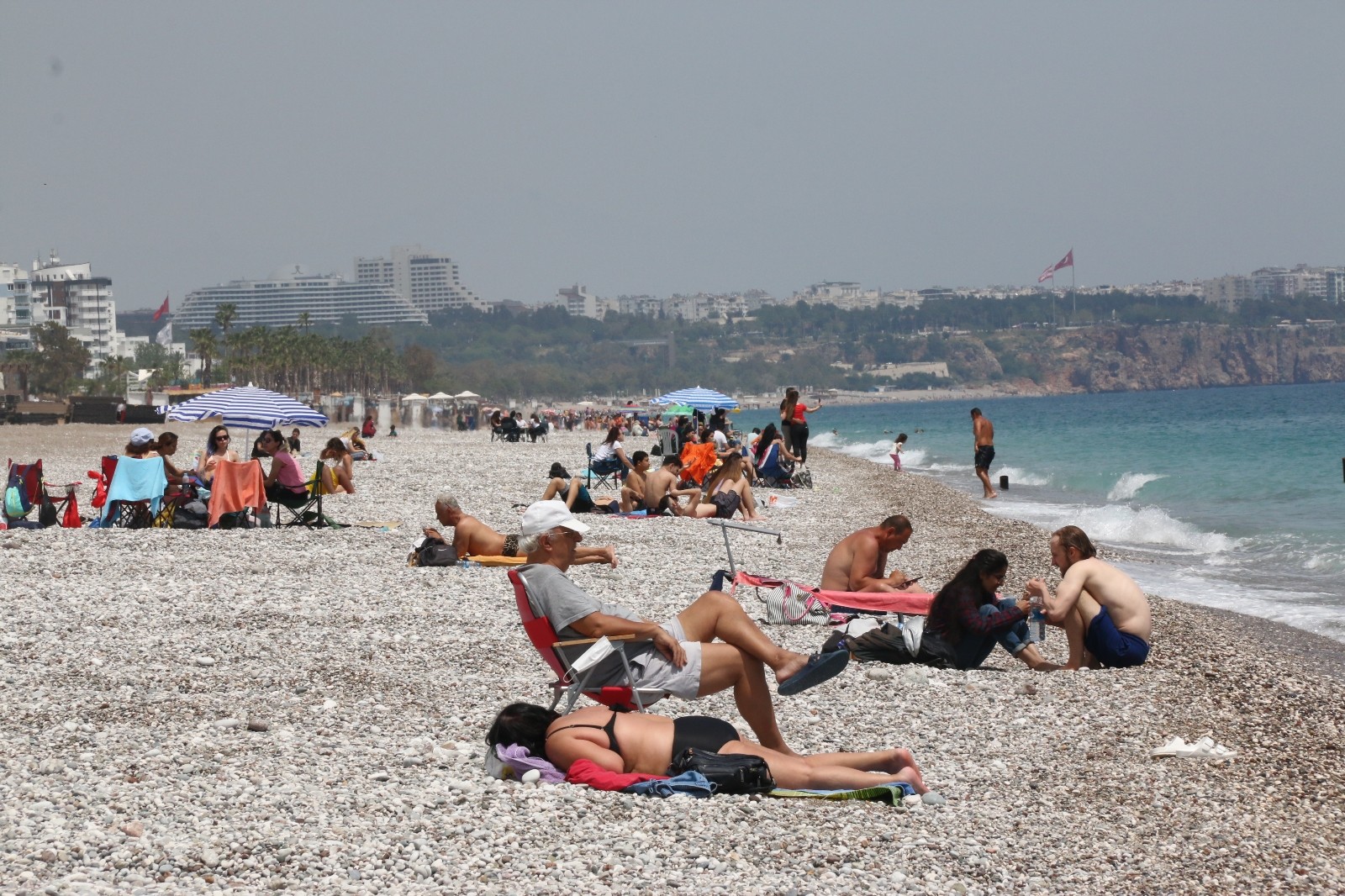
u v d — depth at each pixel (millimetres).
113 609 38438
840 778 22250
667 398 123875
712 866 18344
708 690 24031
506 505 78938
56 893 16047
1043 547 65625
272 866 17578
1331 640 43406
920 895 17719
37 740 24156
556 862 18250
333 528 60781
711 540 62344
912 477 129125
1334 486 111500
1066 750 26375
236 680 30062
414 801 20656
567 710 23812
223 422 85375
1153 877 19172
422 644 34625
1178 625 43625
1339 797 23844
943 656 34125
